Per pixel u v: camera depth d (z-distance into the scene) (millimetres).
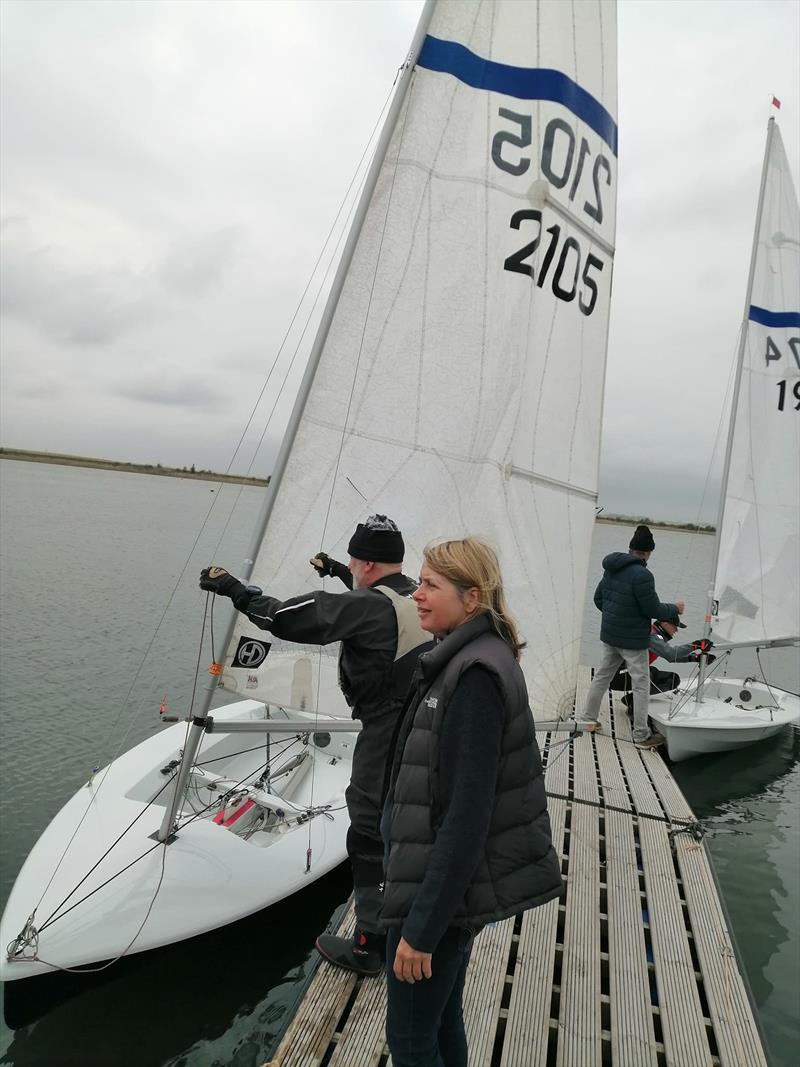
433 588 1501
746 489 7195
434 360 3205
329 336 3031
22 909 2807
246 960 3271
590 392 3922
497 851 1402
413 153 3055
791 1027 3215
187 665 8555
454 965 1473
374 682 2311
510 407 3445
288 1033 2305
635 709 5902
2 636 9258
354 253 3029
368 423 3137
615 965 2748
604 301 3945
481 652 1399
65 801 4887
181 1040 2906
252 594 2312
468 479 3367
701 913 3162
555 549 3812
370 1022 2350
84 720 6445
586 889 3316
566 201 3547
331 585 3166
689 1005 2555
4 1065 2740
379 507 3209
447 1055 1685
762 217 7180
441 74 3064
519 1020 2416
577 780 4828
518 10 3230
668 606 5781
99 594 12727
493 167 3232
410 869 1417
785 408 7289
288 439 3029
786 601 7367
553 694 3871
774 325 7242
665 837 3961
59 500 41281
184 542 23250
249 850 3227
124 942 2734
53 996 2875
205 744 4422
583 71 3566
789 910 4254
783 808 5746
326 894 3697
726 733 6273
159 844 3072
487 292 3275
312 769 4520
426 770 1425
